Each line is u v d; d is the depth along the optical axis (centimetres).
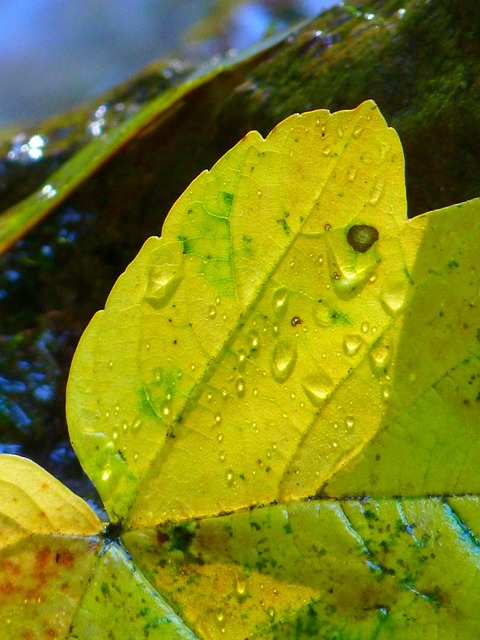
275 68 26
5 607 18
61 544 18
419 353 18
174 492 18
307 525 18
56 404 26
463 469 17
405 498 18
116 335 18
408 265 18
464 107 22
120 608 18
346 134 18
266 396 18
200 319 18
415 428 18
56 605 18
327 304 18
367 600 17
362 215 18
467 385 18
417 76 23
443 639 17
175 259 18
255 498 18
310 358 18
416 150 22
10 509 18
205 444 18
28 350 27
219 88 27
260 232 18
